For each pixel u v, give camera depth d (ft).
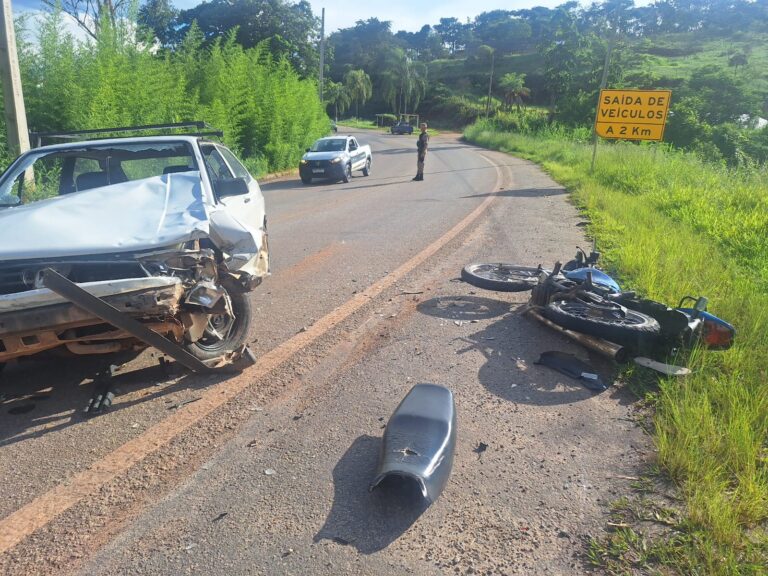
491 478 9.95
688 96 195.62
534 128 187.11
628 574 7.75
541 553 8.18
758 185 44.62
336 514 8.98
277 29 125.18
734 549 8.11
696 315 14.44
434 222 36.24
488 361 14.92
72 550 8.25
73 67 46.11
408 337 16.57
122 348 12.54
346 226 35.32
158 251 12.01
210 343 14.33
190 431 11.50
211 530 8.63
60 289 10.50
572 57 231.91
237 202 17.34
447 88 377.91
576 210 40.81
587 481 9.89
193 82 65.92
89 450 10.87
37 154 16.63
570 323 14.58
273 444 11.00
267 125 74.79
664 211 38.01
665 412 12.00
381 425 11.70
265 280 23.02
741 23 527.40
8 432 11.57
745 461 9.88
